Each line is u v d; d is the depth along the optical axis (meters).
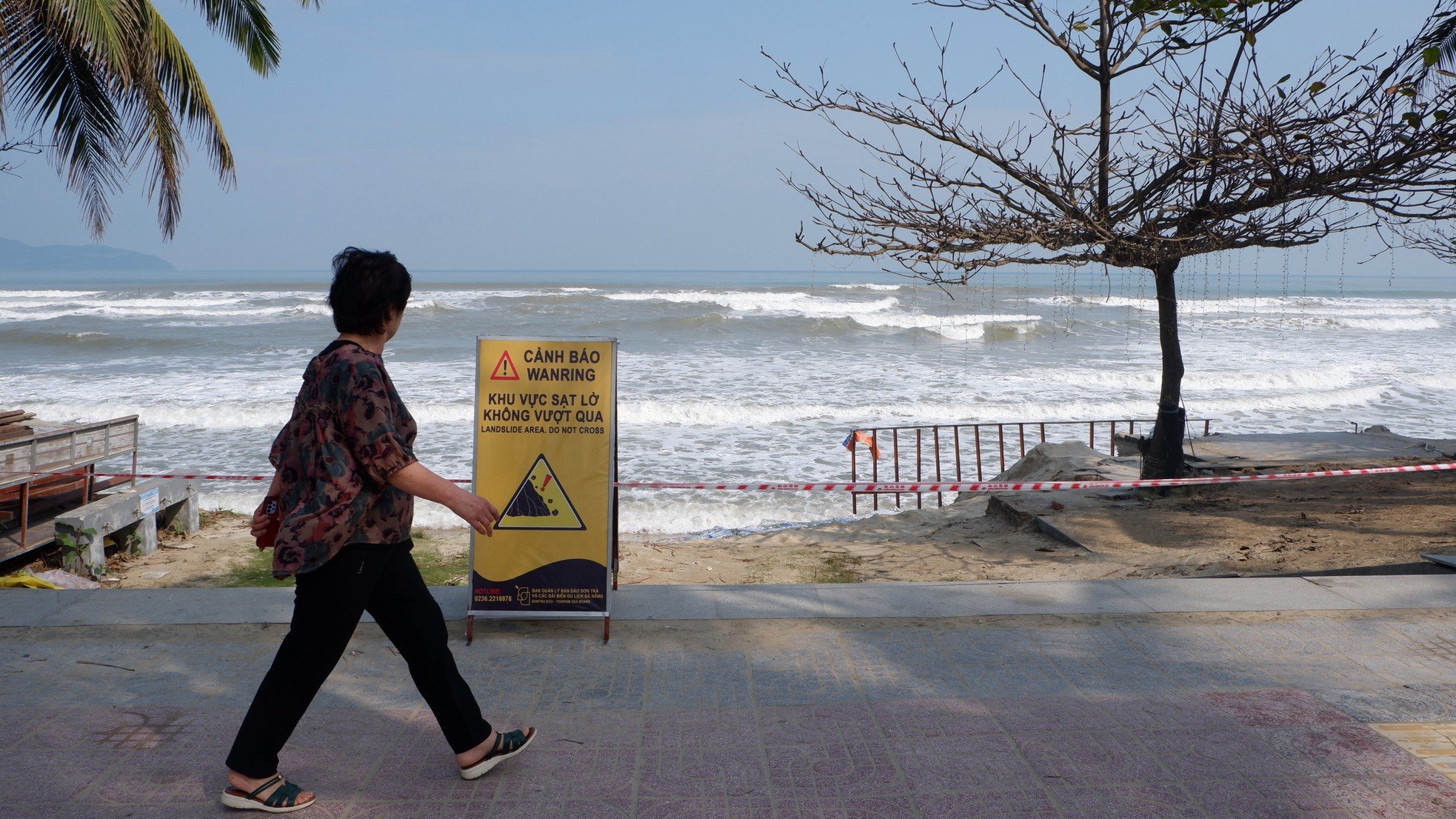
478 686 3.87
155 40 9.35
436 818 2.85
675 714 3.60
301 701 2.88
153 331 35.22
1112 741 3.33
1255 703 3.64
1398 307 55.69
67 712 3.56
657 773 3.13
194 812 2.86
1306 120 6.24
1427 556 6.16
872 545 8.84
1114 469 10.77
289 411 18.00
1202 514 8.72
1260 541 7.65
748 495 12.75
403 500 2.87
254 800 2.86
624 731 3.46
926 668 4.04
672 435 16.72
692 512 11.95
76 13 8.06
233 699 3.71
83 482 8.00
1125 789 3.00
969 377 23.92
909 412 18.92
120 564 8.05
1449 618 4.59
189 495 9.28
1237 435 11.76
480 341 4.43
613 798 2.97
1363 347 32.03
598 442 4.45
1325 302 57.88
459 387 21.30
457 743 3.05
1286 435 11.75
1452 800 2.92
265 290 70.38
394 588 2.97
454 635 4.47
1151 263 7.49
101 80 9.77
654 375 23.80
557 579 4.42
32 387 21.38
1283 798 2.94
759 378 23.42
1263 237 6.88
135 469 8.75
